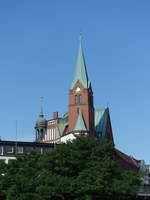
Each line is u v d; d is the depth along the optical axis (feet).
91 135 542.16
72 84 559.38
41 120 610.65
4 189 258.37
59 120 600.80
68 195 251.60
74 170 263.29
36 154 275.59
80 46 572.92
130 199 305.73
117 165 273.75
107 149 274.98
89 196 248.11
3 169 270.67
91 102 557.74
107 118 587.27
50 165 263.70
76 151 265.75
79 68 564.71
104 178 256.93
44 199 244.63
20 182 250.37
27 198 245.04
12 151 425.69
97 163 263.08
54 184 248.11
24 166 267.59
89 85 557.33
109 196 261.03
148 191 344.90
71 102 553.64
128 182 263.08
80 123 529.04
